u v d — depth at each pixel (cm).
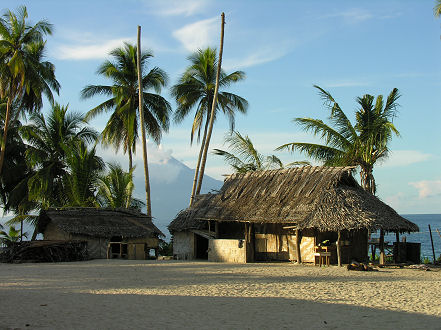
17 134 3862
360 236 2333
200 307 1134
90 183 3316
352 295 1321
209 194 2758
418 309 1126
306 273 1833
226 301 1215
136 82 3488
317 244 2230
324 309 1120
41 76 3288
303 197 2255
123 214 2877
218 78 3139
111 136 3550
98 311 1083
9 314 1048
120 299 1238
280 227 2392
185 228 2627
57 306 1138
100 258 2658
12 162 3900
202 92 3369
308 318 1024
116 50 3500
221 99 3309
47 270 1961
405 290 1422
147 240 2805
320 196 2167
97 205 3356
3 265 2244
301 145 2630
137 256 2722
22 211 3578
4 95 3231
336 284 1538
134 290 1402
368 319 1019
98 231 2636
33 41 3150
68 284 1532
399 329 936
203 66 3328
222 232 2664
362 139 2548
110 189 3206
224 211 2509
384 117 2483
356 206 2059
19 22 3148
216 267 2078
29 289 1423
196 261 2472
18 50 3055
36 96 3384
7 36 3083
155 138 3631
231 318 1019
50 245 2450
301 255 2291
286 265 2159
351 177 2280
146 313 1064
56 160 3669
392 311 1102
